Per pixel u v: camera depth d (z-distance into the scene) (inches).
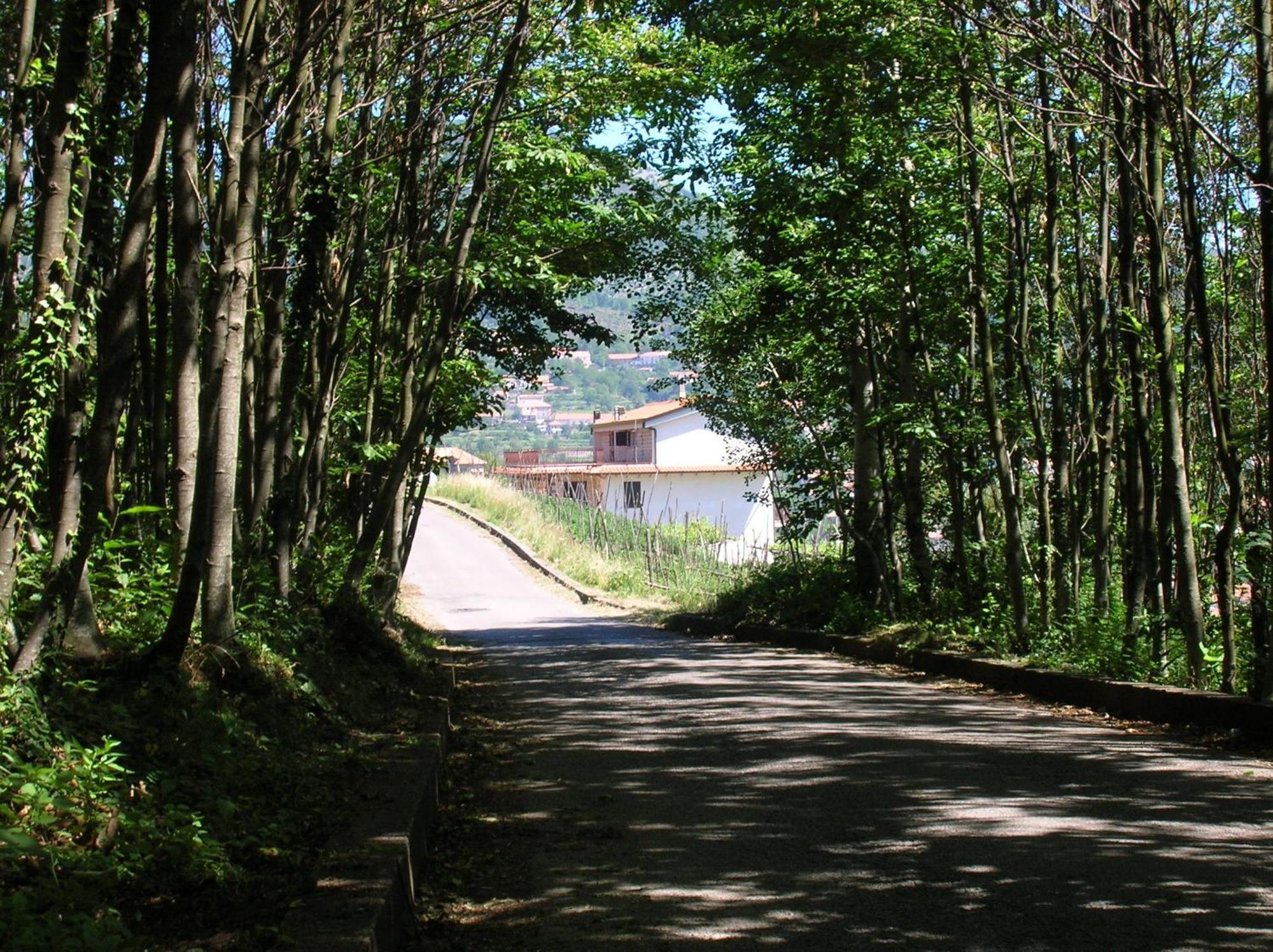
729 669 653.9
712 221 884.0
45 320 248.1
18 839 182.4
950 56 571.8
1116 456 671.1
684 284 968.3
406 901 213.2
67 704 248.4
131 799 223.9
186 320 322.0
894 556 788.0
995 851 261.3
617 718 475.8
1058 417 621.6
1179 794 316.5
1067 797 313.6
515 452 3051.2
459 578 1566.2
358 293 642.8
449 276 561.9
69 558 257.0
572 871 253.1
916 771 352.2
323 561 546.0
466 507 2295.8
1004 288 714.2
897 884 238.5
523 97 631.2
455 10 505.0
